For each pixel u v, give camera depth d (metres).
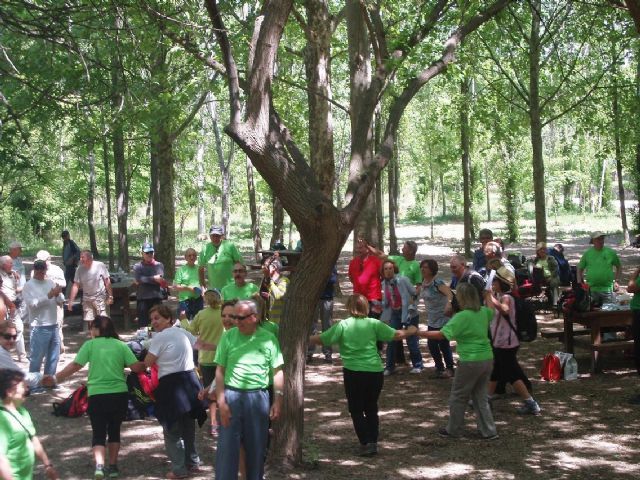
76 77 12.23
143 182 42.31
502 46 22.34
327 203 7.43
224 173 36.94
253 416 6.27
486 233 11.77
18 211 41.62
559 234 49.28
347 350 7.92
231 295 10.09
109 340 7.39
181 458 7.35
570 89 22.30
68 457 8.12
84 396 9.80
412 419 9.38
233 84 7.33
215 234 12.85
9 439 5.20
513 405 9.88
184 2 11.89
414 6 15.34
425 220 70.25
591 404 9.82
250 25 13.37
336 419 9.48
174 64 17.72
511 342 9.45
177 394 7.29
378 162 8.00
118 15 10.65
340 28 26.97
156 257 24.34
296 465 7.51
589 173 65.88
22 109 13.80
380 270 11.91
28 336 16.23
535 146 19.47
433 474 7.36
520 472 7.38
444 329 8.31
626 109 23.05
